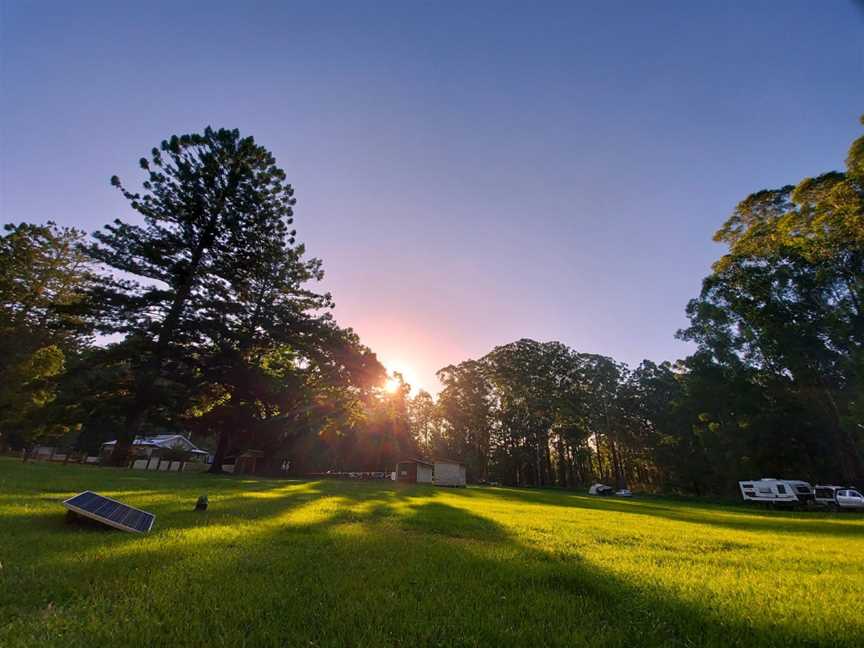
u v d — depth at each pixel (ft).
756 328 135.44
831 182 105.29
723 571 17.16
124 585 10.84
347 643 8.39
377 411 186.50
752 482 120.57
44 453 165.07
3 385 99.66
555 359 240.32
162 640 8.00
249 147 99.14
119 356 88.38
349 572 13.35
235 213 97.50
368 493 59.36
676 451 185.78
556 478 259.60
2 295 109.19
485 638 8.96
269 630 8.64
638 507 80.38
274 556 14.85
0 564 11.91
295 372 107.14
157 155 93.66
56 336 113.50
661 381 212.64
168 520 21.58
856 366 105.60
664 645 9.14
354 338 115.34
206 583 11.41
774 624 10.53
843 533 43.57
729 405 144.15
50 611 9.03
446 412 254.27
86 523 18.34
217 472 103.55
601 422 229.25
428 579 13.16
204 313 95.61
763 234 133.69
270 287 107.04
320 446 186.50
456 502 54.70
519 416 238.68
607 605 11.62
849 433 118.62
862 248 102.01
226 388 100.63
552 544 22.22
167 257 92.53
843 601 13.06
